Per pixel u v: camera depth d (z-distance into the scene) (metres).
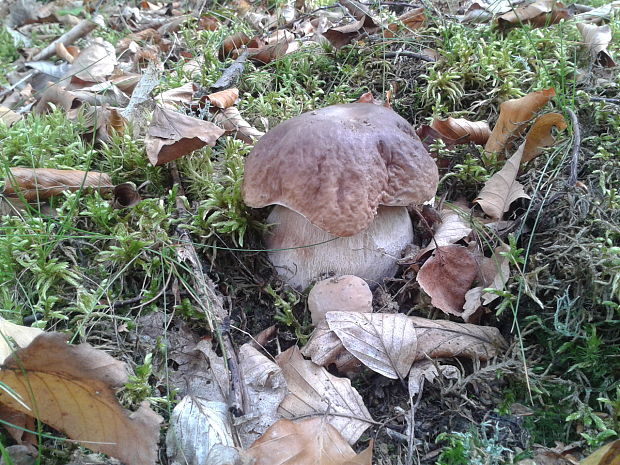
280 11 0.61
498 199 0.31
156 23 0.75
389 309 0.28
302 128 0.26
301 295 0.29
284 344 0.28
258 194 0.27
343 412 0.23
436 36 0.46
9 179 0.30
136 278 0.29
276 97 0.43
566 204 0.29
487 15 0.49
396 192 0.27
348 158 0.25
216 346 0.26
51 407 0.19
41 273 0.26
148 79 0.40
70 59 0.64
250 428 0.22
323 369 0.25
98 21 0.77
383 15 0.51
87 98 0.44
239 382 0.24
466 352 0.26
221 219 0.31
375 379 0.25
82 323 0.25
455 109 0.40
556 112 0.32
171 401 0.23
